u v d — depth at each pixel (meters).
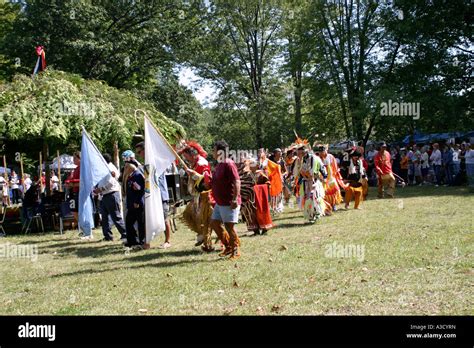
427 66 25.62
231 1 33.97
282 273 6.60
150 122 9.37
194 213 8.99
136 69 33.03
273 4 34.34
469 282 5.54
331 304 5.13
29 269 8.32
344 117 30.52
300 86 34.94
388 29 27.12
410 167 24.72
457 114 24.17
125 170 9.86
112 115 15.62
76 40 27.97
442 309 4.75
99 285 6.68
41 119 13.93
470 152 18.75
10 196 28.22
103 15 30.34
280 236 9.98
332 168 14.25
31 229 15.26
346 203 14.38
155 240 10.96
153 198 9.23
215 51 35.25
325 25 30.16
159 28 32.28
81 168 11.13
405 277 5.95
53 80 15.36
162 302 5.62
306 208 11.73
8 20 31.86
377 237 8.88
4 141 16.81
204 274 6.90
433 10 24.70
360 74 29.39
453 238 8.21
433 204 13.97
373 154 26.64
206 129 39.53
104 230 11.50
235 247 7.96
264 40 36.09
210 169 9.05
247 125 37.12
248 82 36.62
